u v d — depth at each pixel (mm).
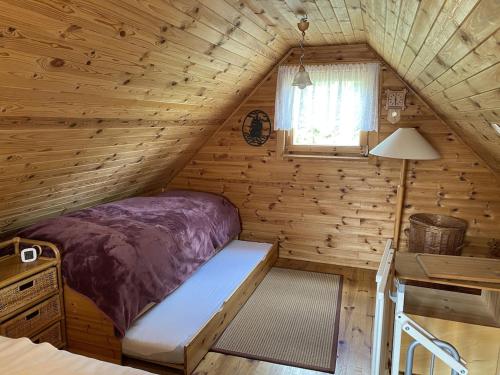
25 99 1783
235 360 2402
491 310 2158
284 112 3869
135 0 1646
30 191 2523
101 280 2250
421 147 3238
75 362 1256
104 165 2996
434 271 1901
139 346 2211
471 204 3557
